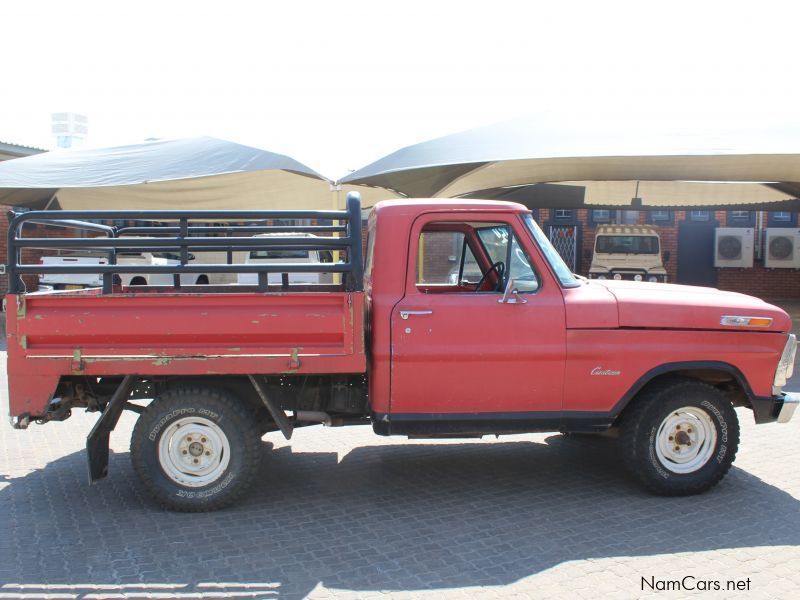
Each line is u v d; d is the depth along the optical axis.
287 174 12.24
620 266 18.14
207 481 4.78
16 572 3.90
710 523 4.58
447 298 4.88
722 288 21.84
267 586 3.73
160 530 4.50
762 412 5.18
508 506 4.93
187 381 4.89
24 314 4.59
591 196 16.52
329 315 4.66
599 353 4.88
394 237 4.91
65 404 5.00
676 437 5.07
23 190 12.66
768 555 4.09
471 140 10.59
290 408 5.18
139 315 4.61
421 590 3.69
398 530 4.50
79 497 5.12
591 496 5.12
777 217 21.69
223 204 14.29
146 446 4.74
